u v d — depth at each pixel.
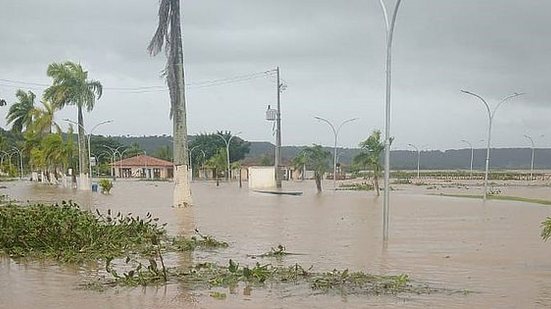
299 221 24.66
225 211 29.94
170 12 31.55
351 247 16.58
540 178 96.19
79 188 56.03
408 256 14.89
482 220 25.25
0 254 14.95
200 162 107.25
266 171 60.72
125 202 37.22
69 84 54.56
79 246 15.20
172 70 31.83
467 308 9.28
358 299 9.84
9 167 92.81
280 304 9.48
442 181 83.50
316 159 53.06
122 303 9.64
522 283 11.33
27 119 76.12
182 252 15.53
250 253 15.45
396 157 152.75
